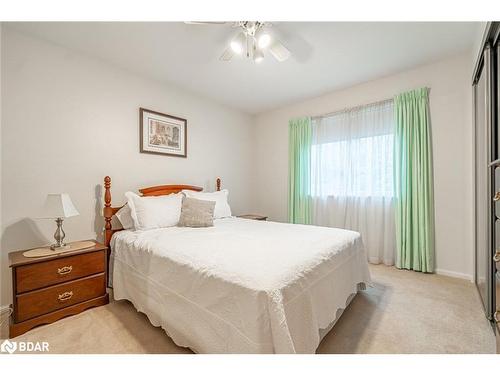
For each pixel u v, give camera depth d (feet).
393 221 9.52
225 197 10.89
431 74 8.54
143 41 7.00
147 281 5.59
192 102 11.07
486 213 5.66
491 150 5.45
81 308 6.13
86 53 7.61
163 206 8.27
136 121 9.01
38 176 6.72
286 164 13.10
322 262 4.91
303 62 8.34
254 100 12.06
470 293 7.00
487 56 5.52
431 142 8.59
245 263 4.33
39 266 5.54
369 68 8.80
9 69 6.27
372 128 9.94
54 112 7.02
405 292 7.13
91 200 7.77
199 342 4.15
